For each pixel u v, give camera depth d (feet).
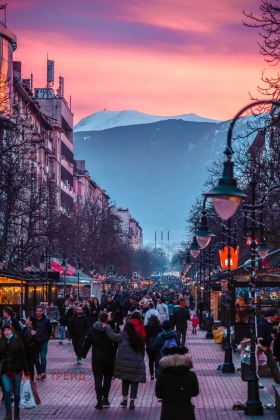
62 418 77.30
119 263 465.88
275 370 89.71
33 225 245.45
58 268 249.96
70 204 414.62
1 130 221.46
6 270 173.99
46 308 173.78
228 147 53.16
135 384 84.23
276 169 156.66
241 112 53.36
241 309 147.02
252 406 79.82
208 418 77.87
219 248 290.76
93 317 155.84
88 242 380.17
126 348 83.87
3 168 211.61
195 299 412.57
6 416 74.54
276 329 93.25
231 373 115.85
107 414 80.12
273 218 177.99
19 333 89.76
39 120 395.34
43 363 106.73
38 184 291.17
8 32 310.24
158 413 80.89
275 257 156.76
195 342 185.06
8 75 312.71
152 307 120.57
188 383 54.19
